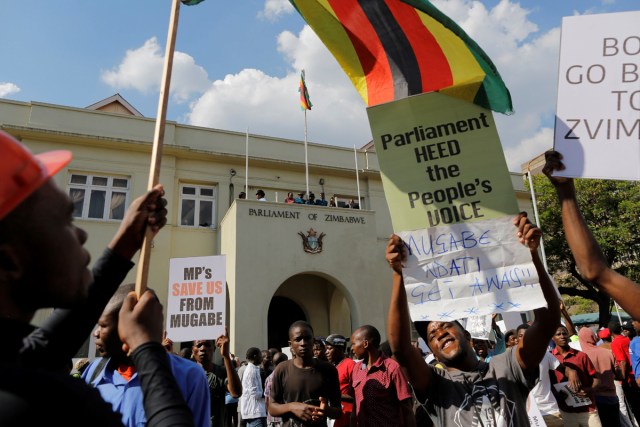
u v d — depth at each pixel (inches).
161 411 44.3
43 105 622.8
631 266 943.0
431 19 117.6
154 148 67.8
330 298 681.0
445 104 123.2
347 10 125.8
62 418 32.9
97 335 93.6
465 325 295.1
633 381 297.6
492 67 115.5
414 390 107.6
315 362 183.0
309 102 733.3
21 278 37.9
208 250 652.7
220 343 202.1
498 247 113.1
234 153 708.7
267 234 584.1
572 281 1042.1
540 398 216.2
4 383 31.8
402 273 112.2
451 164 119.9
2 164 32.9
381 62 129.8
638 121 88.4
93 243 592.1
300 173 735.7
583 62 93.8
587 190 967.0
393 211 119.5
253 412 303.6
